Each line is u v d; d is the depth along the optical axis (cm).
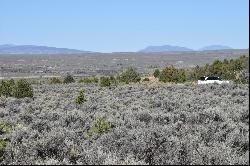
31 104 3177
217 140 1295
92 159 1072
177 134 1358
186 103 2683
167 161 1039
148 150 1140
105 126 1569
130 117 1912
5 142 1284
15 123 1941
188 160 1041
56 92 5409
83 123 1900
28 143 1232
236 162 993
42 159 1143
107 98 3703
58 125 1822
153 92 4378
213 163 1011
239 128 1324
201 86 5050
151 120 1831
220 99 2912
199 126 1431
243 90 3256
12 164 1098
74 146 1249
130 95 4138
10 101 3509
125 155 1117
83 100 3194
